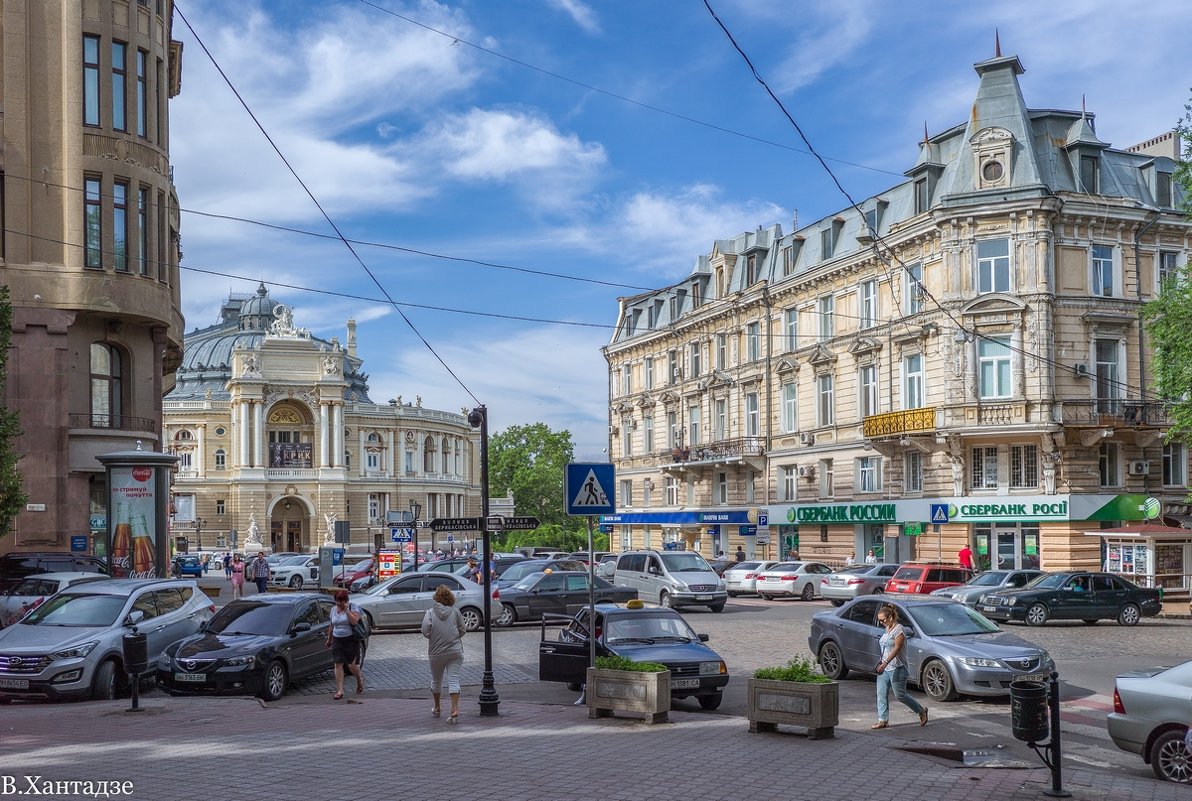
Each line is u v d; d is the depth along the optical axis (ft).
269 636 65.16
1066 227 142.92
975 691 58.59
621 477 241.76
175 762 40.96
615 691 52.31
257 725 50.90
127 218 117.70
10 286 110.83
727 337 202.18
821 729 46.83
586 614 63.26
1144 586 125.18
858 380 164.25
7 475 82.69
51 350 112.27
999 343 140.87
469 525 55.47
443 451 463.42
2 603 78.89
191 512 397.80
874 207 164.55
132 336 122.21
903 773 40.11
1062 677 70.59
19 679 59.52
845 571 134.10
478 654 85.25
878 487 161.38
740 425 196.34
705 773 39.37
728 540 200.23
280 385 401.90
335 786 36.78
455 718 51.19
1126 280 144.87
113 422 119.55
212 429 406.41
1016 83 148.05
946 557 146.00
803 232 183.93
